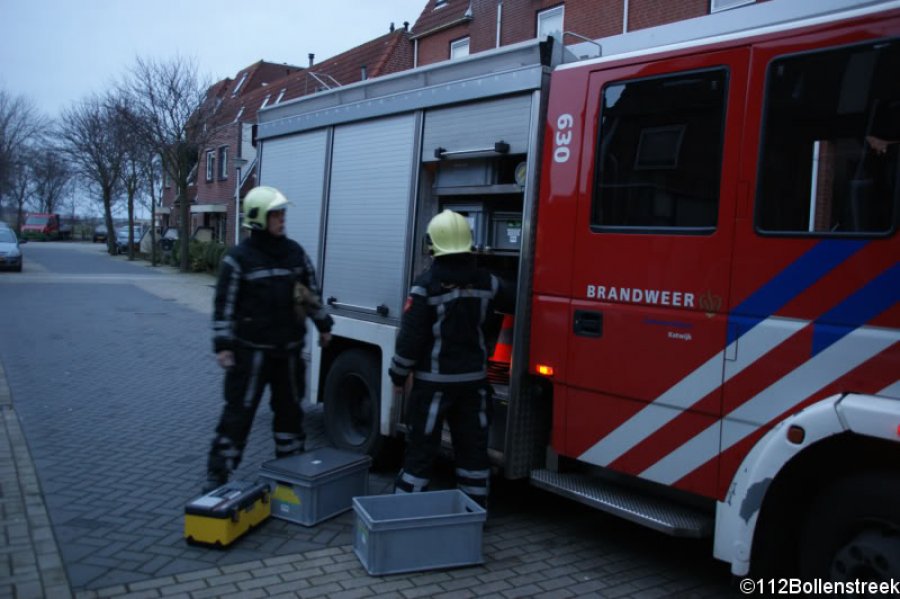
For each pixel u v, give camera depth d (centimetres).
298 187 670
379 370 570
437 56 2108
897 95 307
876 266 306
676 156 378
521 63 459
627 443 393
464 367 437
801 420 319
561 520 498
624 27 1434
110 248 4444
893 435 291
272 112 721
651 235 384
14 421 709
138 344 1212
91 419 728
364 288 578
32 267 3070
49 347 1148
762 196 343
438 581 400
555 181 432
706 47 369
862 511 313
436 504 439
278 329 476
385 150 564
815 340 322
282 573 403
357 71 2694
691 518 372
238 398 472
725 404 353
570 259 421
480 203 495
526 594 388
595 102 415
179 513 489
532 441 455
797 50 337
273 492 481
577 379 415
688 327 367
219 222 3559
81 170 4416
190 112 2847
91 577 392
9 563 406
